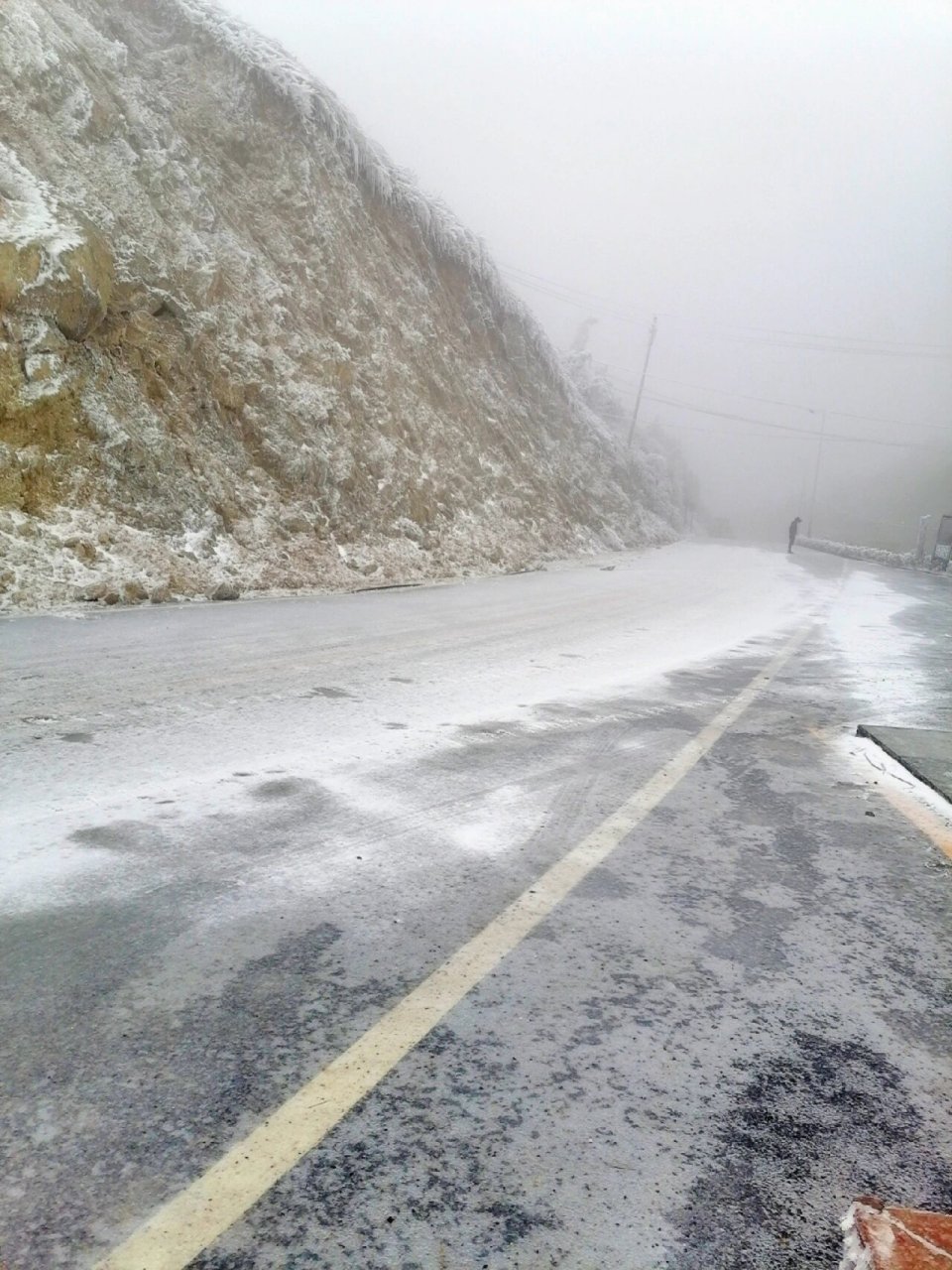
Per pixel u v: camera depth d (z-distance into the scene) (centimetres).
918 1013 211
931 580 2819
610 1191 144
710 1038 194
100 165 1295
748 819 363
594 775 415
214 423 1288
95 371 1086
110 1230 131
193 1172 144
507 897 267
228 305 1431
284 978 211
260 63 1914
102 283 1097
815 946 246
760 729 540
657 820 354
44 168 1174
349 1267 126
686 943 243
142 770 374
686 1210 141
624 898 272
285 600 1095
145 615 860
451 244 2695
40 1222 131
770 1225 139
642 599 1453
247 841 302
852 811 384
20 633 700
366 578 1368
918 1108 172
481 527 1969
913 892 294
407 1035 188
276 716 487
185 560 1083
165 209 1397
